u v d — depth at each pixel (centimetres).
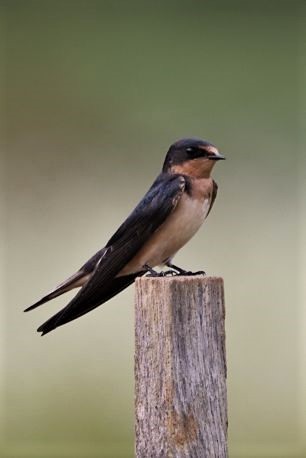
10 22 2039
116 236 831
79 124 1875
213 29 2020
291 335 1477
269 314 1500
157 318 648
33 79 1955
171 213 825
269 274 1550
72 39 2012
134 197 1750
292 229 1633
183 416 643
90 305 818
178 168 844
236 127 1862
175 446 641
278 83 1938
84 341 1482
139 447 654
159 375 647
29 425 1389
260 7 1997
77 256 1638
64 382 1457
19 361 1481
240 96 1914
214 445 647
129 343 1479
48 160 1820
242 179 1762
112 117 1886
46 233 1672
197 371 647
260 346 1475
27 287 1596
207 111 1891
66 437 1381
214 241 1603
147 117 1884
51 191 1758
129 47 2020
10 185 1755
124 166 1808
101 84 1948
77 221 1686
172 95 1919
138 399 655
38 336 1505
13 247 1642
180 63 1977
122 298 1501
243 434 1402
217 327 655
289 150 1816
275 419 1417
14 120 1878
